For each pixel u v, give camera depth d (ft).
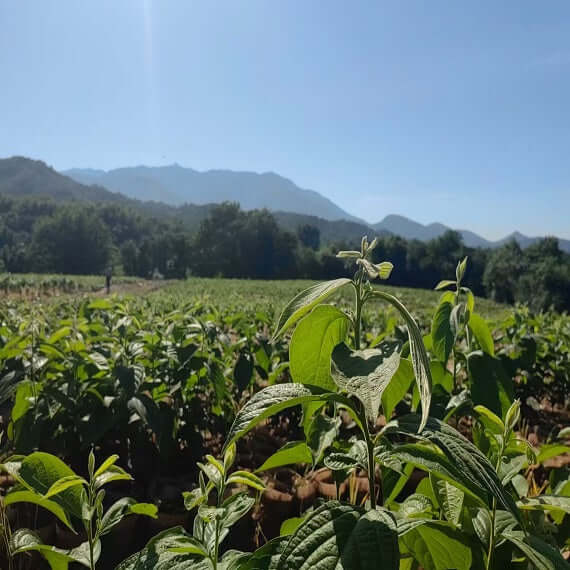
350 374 3.44
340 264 297.12
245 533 10.20
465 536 4.45
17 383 9.98
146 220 498.69
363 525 3.21
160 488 10.94
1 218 441.68
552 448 5.24
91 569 5.02
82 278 180.55
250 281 207.82
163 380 12.59
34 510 9.48
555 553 3.88
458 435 3.62
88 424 10.18
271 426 16.55
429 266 299.99
